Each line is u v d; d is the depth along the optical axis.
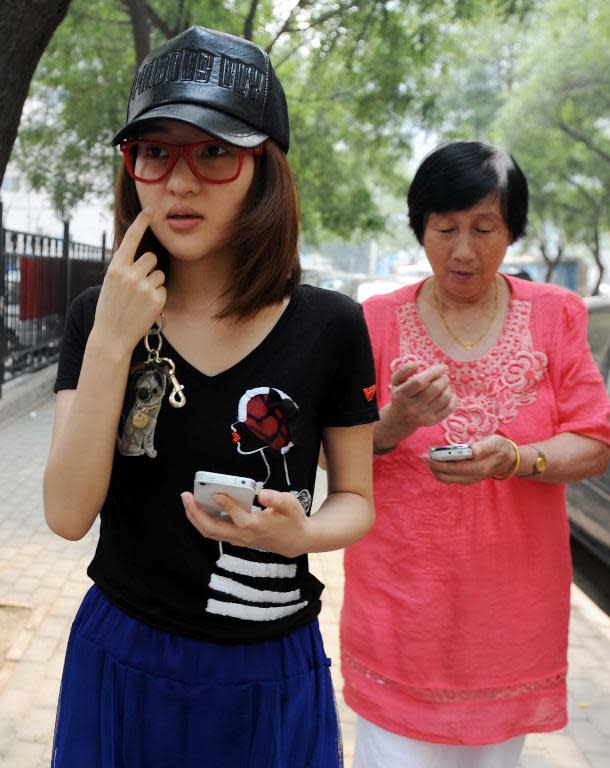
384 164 14.19
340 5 10.24
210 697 1.20
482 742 1.71
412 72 11.65
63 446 1.15
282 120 1.21
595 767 2.66
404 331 1.84
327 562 4.40
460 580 1.71
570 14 18.12
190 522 1.19
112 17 11.81
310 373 1.22
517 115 21.81
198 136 1.14
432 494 1.72
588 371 1.76
